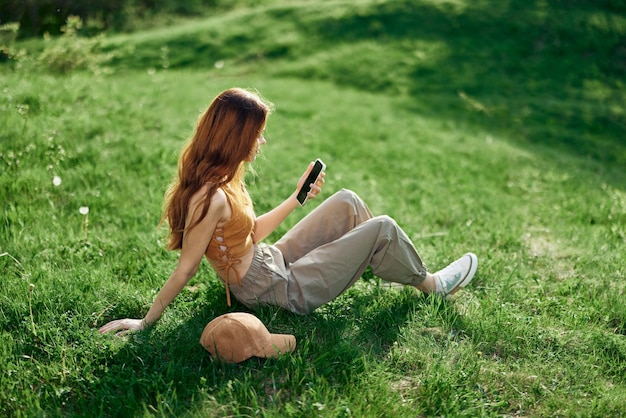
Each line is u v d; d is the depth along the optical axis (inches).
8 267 147.7
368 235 129.9
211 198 114.3
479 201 269.3
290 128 367.6
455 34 644.1
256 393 108.6
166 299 120.6
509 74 586.2
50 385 108.0
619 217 255.9
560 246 203.9
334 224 138.0
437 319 135.6
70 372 111.0
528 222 243.4
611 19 663.1
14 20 427.2
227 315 115.4
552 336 133.0
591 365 122.7
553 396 113.0
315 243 138.5
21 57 339.0
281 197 233.0
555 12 672.4
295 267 131.2
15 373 110.5
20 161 206.5
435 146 377.1
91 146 237.1
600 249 196.5
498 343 130.9
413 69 582.9
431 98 528.7
